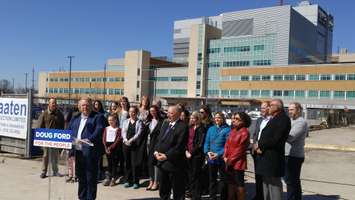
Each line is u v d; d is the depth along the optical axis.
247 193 9.41
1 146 13.77
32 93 13.05
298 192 7.70
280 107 6.91
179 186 7.41
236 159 7.43
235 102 80.56
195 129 8.51
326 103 88.19
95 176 7.63
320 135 31.48
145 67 116.12
